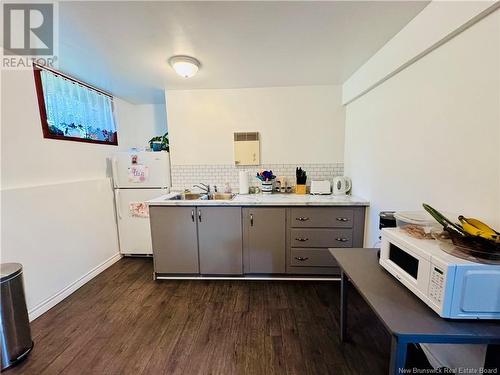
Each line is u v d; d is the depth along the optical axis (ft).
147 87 9.23
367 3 4.37
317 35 5.51
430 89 4.56
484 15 3.39
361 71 7.39
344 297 5.14
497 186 3.30
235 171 9.88
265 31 5.33
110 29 5.15
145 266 9.34
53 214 6.93
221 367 4.71
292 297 7.07
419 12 4.62
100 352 5.11
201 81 8.63
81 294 7.38
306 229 7.85
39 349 5.21
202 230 8.05
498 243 2.78
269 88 9.39
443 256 2.94
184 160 9.90
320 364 4.74
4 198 5.67
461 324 2.77
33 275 6.30
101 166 9.45
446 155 4.17
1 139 5.77
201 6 4.40
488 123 3.41
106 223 9.25
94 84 8.83
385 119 6.26
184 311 6.47
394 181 5.86
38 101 6.76
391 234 3.92
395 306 3.12
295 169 9.73
